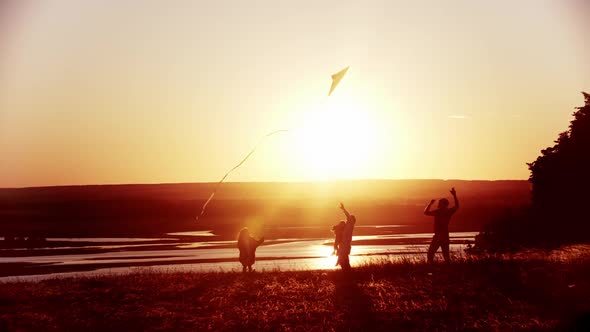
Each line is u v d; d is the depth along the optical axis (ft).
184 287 67.97
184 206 441.27
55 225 318.65
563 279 64.69
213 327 52.01
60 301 62.23
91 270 129.59
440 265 76.18
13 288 68.69
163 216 380.58
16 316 55.77
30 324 53.21
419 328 50.47
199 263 136.67
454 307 56.59
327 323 52.24
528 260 77.46
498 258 79.77
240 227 287.07
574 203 119.14
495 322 51.42
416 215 366.43
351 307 57.62
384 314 54.75
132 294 64.90
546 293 60.03
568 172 122.21
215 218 366.43
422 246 171.73
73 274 120.88
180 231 268.21
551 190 123.03
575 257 75.41
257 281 70.74
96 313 57.31
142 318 55.06
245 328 51.57
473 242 174.70
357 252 153.07
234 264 131.03
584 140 123.85
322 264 125.49
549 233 111.55
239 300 61.62
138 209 426.10
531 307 55.47
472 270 71.72
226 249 177.47
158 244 203.00
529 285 63.46
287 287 67.10
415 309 56.24
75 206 447.83
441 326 50.96
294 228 281.95
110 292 66.03
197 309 58.34
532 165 128.36
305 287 66.74
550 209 120.88
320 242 202.49
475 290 62.59
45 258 162.81
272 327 51.67
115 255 166.50
